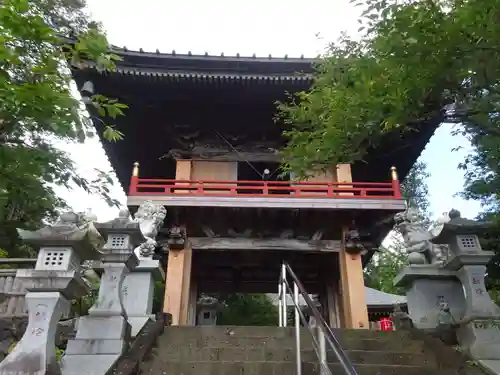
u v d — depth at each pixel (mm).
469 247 8570
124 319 7887
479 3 5453
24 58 7066
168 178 22203
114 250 8336
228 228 16719
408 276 9664
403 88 6633
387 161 19375
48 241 6574
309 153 8602
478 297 8109
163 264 18750
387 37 6434
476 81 6551
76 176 10906
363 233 16672
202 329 9133
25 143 8539
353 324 14828
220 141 18797
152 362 7223
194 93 16906
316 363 7262
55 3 11562
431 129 16094
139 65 16016
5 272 9516
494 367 7258
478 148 10672
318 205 15648
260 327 9242
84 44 6598
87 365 7172
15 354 5840
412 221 10547
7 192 8898
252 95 16984
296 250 16531
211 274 19594
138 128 18531
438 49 6094
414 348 8508
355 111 7473
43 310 6199
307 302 5895
